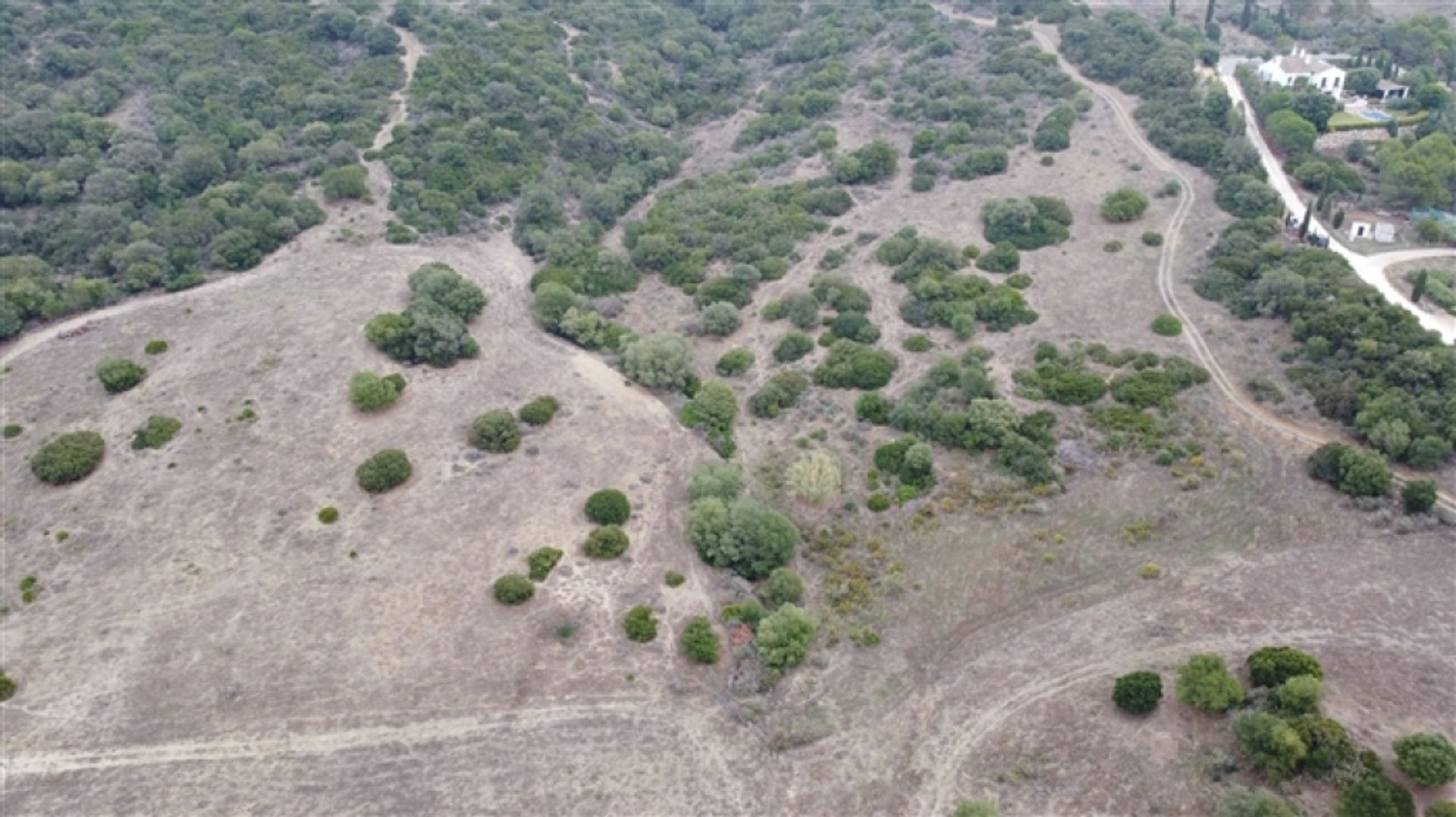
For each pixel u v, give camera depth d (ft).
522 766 149.18
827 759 151.33
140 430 217.56
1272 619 165.58
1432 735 131.34
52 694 161.99
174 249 277.23
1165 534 190.29
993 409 217.15
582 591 181.88
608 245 326.24
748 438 231.71
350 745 152.46
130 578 183.83
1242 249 271.69
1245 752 135.33
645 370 242.37
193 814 141.49
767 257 302.45
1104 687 155.63
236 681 162.91
